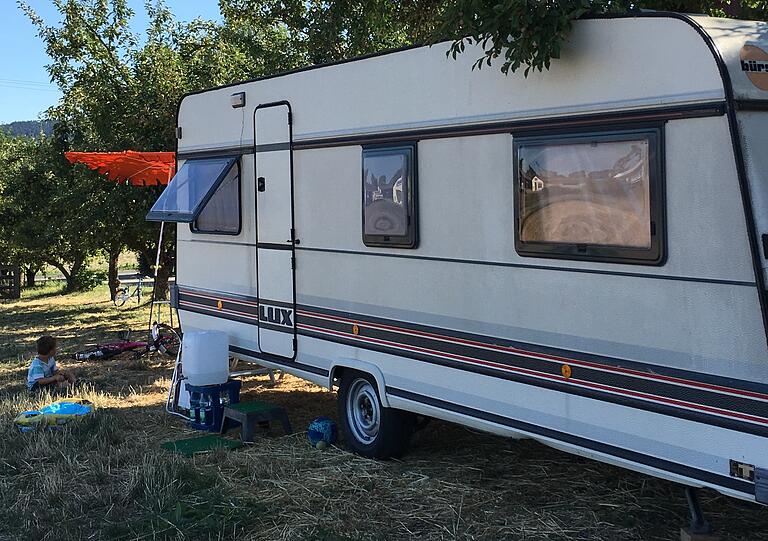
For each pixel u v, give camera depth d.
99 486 5.79
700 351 3.87
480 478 5.70
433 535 4.76
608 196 4.25
